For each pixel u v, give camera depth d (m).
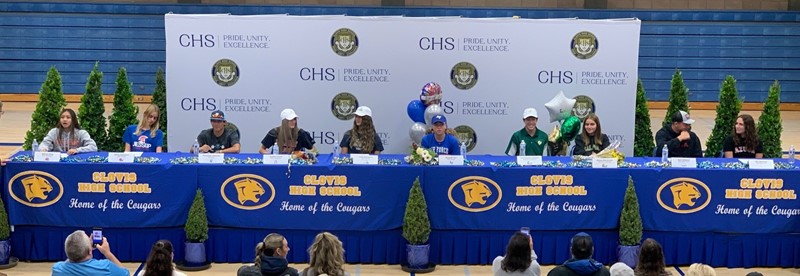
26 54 19.64
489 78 10.47
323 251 5.70
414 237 8.18
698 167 8.34
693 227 8.34
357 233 8.43
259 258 5.95
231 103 10.49
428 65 10.44
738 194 8.28
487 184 8.26
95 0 19.48
